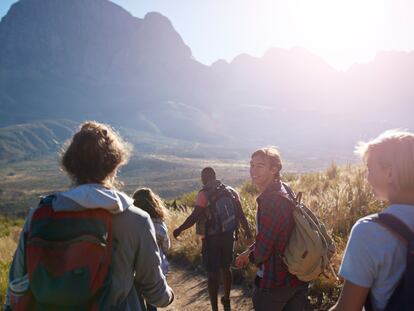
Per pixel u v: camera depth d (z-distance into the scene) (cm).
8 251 1083
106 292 203
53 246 195
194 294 703
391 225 183
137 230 220
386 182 198
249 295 646
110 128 244
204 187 559
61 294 188
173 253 947
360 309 186
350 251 189
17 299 201
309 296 550
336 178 1173
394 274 181
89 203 205
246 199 1120
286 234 334
